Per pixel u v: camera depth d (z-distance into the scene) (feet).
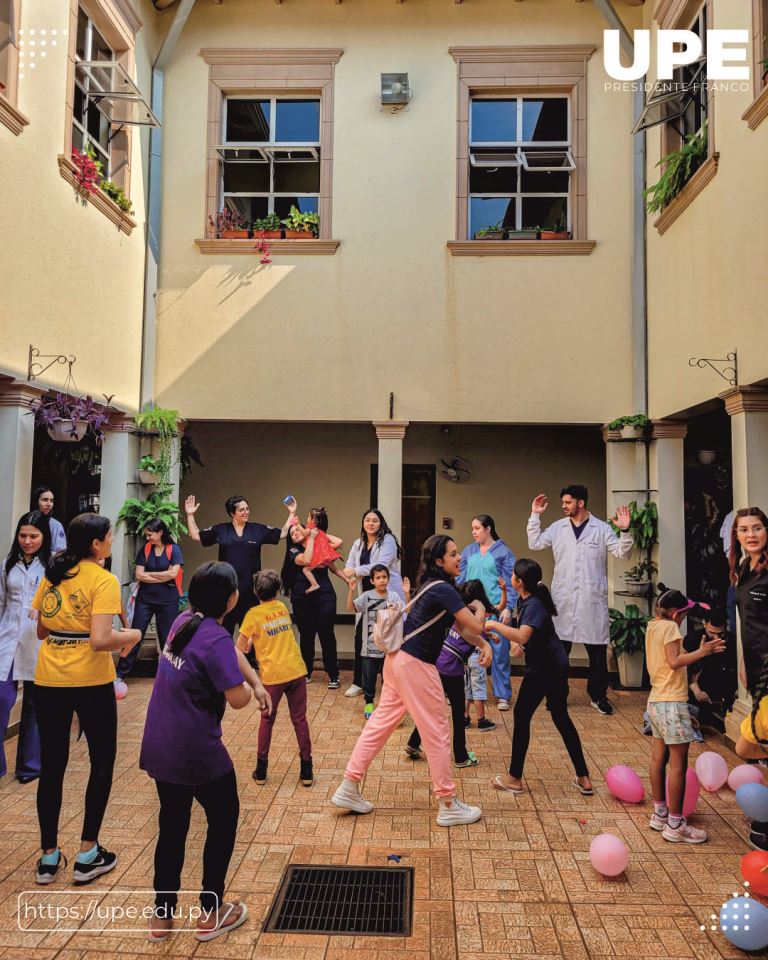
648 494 23.70
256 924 9.77
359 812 13.16
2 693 14.38
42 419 18.40
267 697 10.39
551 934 9.61
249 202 26.02
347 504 32.68
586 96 24.79
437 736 12.69
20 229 17.13
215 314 24.95
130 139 23.43
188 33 25.59
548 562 31.86
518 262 24.52
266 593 14.34
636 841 12.26
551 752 16.75
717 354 18.35
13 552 14.70
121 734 17.67
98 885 10.59
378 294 24.68
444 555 13.12
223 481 32.81
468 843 12.10
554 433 32.24
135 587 21.77
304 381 24.68
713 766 13.82
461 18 25.08
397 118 24.99
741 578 12.38
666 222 21.83
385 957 9.12
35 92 17.75
